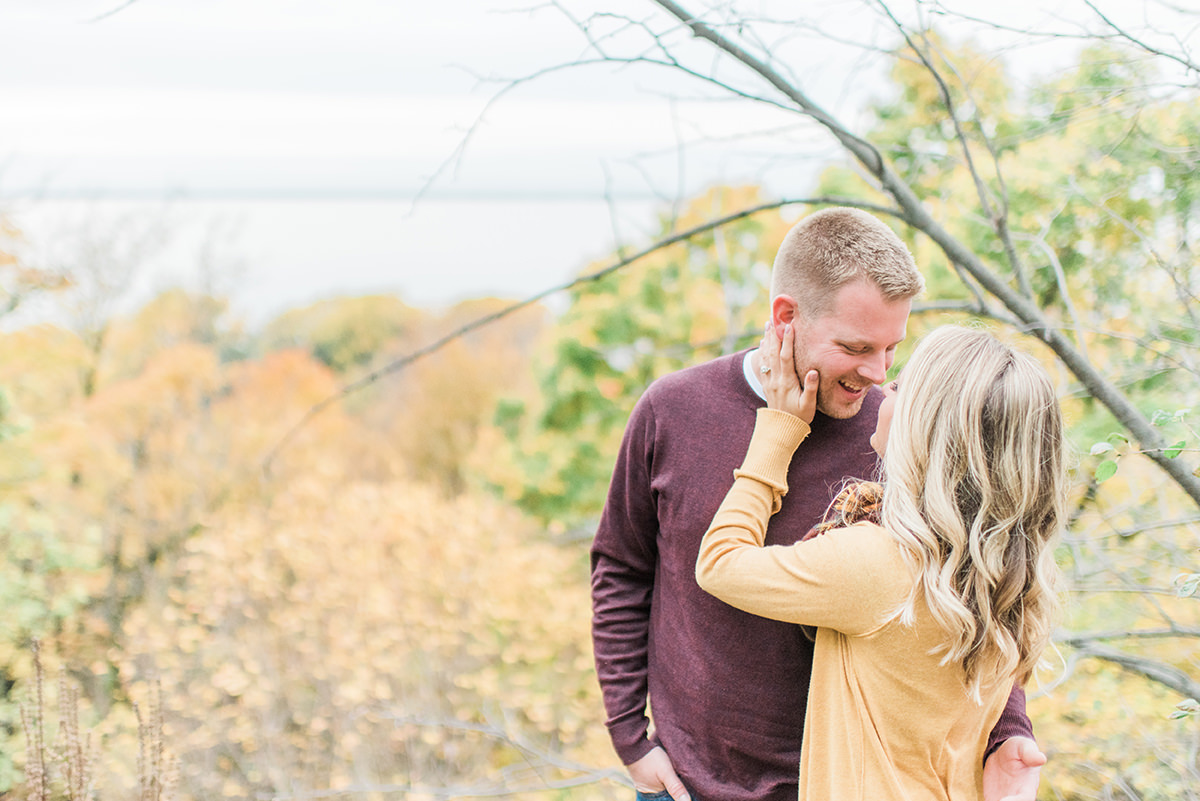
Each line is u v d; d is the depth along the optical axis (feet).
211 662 16.75
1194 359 6.33
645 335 26.18
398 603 17.92
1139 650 7.25
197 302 29.17
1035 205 7.90
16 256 20.51
